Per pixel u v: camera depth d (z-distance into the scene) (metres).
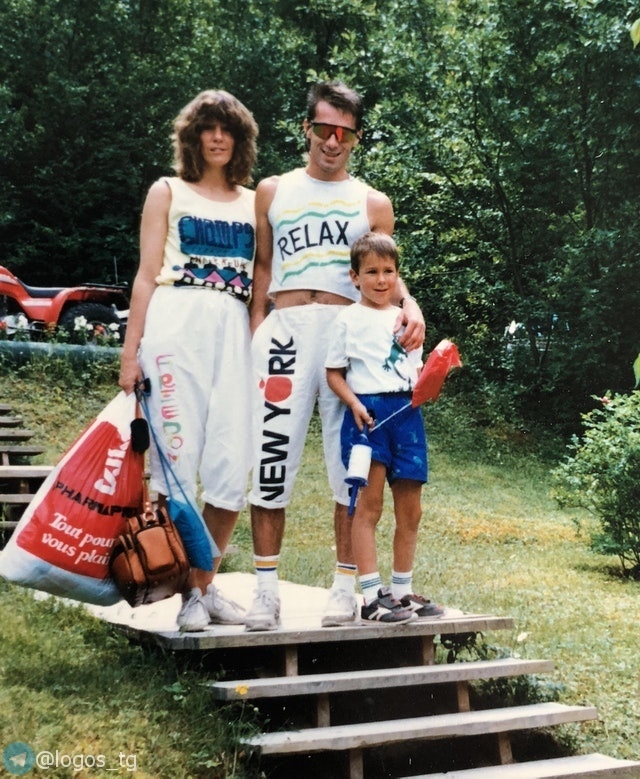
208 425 4.05
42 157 20.62
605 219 16.66
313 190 4.25
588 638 5.82
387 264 4.18
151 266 4.07
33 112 21.00
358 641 4.61
